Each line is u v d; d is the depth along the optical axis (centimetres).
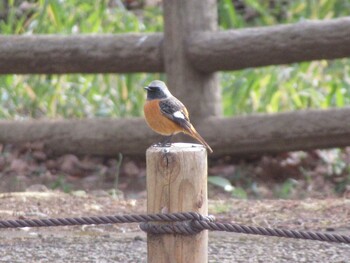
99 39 1255
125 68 1259
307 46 1178
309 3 1592
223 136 1240
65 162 1291
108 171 1280
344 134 1208
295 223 941
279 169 1281
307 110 1230
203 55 1215
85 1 1498
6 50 1265
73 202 1067
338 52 1177
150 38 1248
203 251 585
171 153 567
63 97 1482
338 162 1309
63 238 891
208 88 1249
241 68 1223
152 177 573
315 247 842
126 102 1449
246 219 962
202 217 573
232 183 1257
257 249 838
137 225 951
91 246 855
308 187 1245
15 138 1316
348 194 1183
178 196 570
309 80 1468
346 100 1440
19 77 1479
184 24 1230
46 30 1472
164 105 812
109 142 1281
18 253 828
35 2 1694
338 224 934
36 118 1464
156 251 581
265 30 1197
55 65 1267
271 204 1048
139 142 1268
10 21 1507
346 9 1588
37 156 1301
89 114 1468
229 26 1608
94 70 1266
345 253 819
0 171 1284
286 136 1226
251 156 1299
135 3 1800
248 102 1448
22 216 978
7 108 1485
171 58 1239
